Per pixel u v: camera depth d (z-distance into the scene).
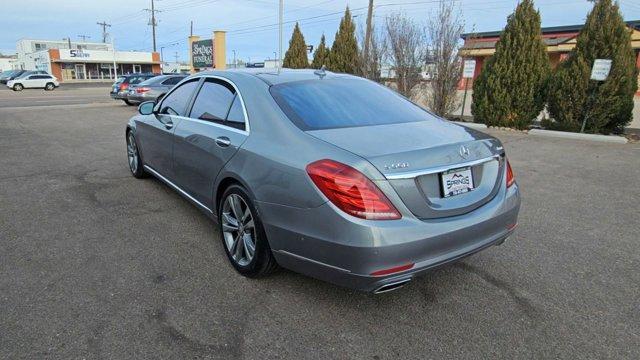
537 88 11.91
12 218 4.36
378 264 2.38
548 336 2.62
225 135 3.38
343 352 2.45
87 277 3.20
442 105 14.03
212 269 3.36
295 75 3.70
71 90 38.56
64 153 7.79
